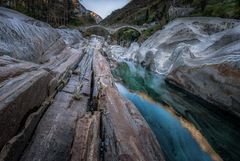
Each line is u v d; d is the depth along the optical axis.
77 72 10.12
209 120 8.67
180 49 16.14
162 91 13.37
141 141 4.31
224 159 5.95
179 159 5.62
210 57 11.40
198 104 10.84
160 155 4.31
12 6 46.16
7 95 3.37
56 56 12.47
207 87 10.18
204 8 40.22
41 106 4.96
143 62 25.11
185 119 8.66
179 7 50.78
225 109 8.88
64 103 5.91
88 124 4.49
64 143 4.09
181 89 13.44
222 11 33.25
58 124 4.68
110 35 77.94
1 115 2.92
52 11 64.50
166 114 8.99
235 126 8.09
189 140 6.81
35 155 3.55
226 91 8.72
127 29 75.94
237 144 6.87
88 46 27.69
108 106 5.46
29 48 9.30
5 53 6.99
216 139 7.10
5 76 4.33
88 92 7.41
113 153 3.54
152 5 92.00
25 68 5.36
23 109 3.80
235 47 9.97
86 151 3.54
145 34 54.22
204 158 5.86
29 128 3.91
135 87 14.09
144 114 8.53
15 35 8.68
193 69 11.67
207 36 18.61
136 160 3.41
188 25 23.41
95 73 10.46
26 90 3.87
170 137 6.79
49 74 5.82
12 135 3.33
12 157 3.12
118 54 37.69
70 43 25.45
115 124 4.47
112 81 9.12
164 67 18.81
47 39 13.98
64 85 7.59
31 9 52.28
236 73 8.15
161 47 22.77
